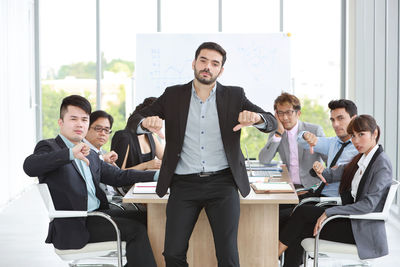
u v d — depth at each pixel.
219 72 2.90
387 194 3.10
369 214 3.08
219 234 2.89
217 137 2.95
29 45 8.38
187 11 8.57
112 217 3.28
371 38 7.45
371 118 3.23
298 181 4.55
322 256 3.34
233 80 8.00
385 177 3.12
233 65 7.98
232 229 2.88
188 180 2.96
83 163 3.38
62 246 3.13
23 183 7.88
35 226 5.84
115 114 8.78
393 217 5.94
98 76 8.71
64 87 8.77
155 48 8.00
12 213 6.49
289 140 4.58
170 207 2.96
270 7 8.48
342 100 3.97
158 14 8.57
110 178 3.57
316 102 8.42
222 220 2.89
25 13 8.02
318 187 3.95
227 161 2.95
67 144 3.31
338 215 3.09
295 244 3.39
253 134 8.39
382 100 6.83
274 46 7.92
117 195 4.18
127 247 3.21
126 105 8.68
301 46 8.40
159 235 3.35
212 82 2.87
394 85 6.21
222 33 7.97
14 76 7.42
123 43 8.68
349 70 7.89
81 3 8.66
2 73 6.82
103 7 8.63
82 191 3.23
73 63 8.73
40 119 8.80
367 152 3.27
